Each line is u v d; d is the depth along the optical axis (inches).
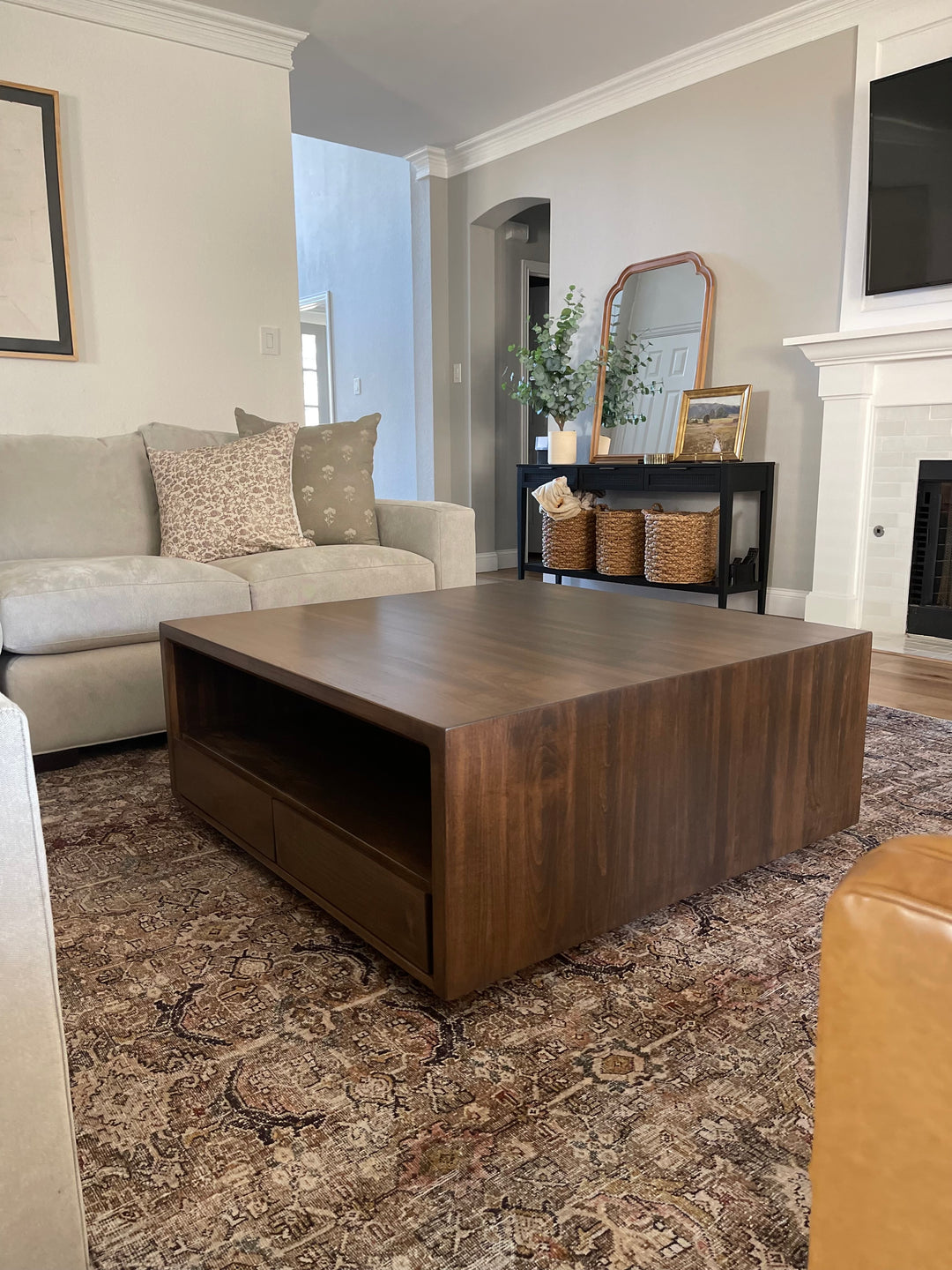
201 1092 41.7
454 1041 45.5
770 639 65.2
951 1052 15.2
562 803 49.2
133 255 143.9
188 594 95.4
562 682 52.5
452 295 232.1
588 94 186.2
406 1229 33.7
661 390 182.9
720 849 58.9
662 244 181.0
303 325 284.7
